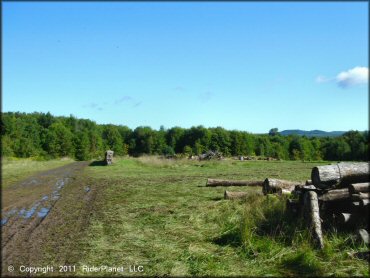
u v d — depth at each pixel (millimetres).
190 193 16062
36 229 9984
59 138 67375
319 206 8734
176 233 9453
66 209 12875
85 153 68125
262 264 7148
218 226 10016
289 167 34125
